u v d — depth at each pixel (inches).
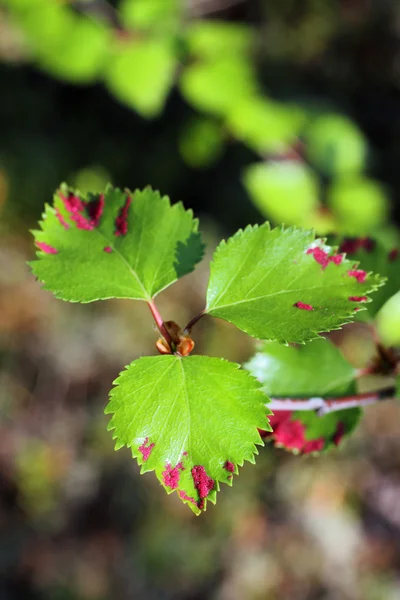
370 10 56.8
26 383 48.1
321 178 29.5
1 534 43.7
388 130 55.6
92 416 47.7
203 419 10.9
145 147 55.4
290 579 44.1
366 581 44.2
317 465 47.8
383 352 12.7
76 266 11.6
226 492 46.4
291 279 11.4
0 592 41.5
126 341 49.8
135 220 11.7
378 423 49.9
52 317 49.9
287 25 56.1
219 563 44.2
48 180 53.0
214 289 11.4
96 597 41.7
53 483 45.4
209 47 27.0
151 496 45.9
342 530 45.9
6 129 53.3
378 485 48.0
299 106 36.4
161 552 43.8
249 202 53.0
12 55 53.6
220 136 31.9
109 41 25.5
